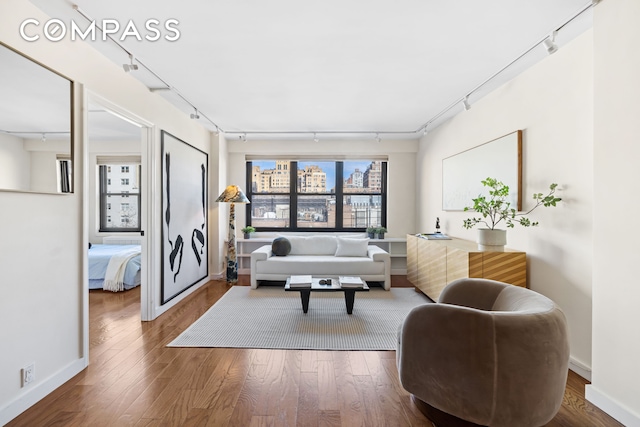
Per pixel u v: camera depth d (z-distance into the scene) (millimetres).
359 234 6020
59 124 2199
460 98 3779
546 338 1636
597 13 2020
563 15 2158
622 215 1870
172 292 4031
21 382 1950
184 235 4387
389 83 3326
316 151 6008
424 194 5668
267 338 3055
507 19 2205
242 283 5273
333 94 3641
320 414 1945
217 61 2820
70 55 2301
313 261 4840
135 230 6352
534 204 2906
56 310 2211
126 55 2697
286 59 2789
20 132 1910
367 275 4828
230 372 2432
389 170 6082
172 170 3996
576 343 2434
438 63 2871
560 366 1676
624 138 1857
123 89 2965
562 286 2576
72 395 2119
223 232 5793
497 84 3359
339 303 4172
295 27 2293
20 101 1908
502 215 3113
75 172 2357
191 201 4617
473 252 3051
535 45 2551
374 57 2754
